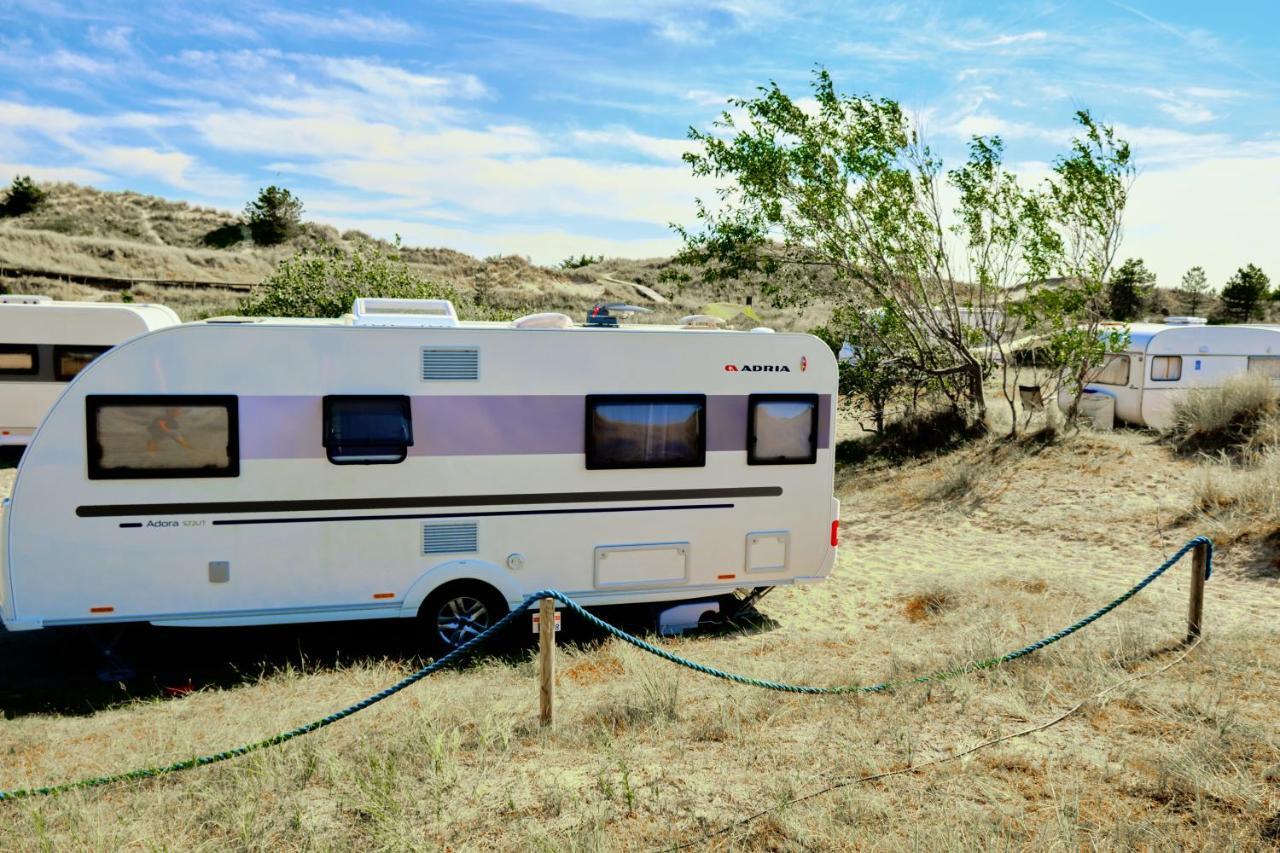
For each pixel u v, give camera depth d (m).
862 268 16.61
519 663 7.15
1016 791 4.38
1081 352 15.46
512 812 4.30
